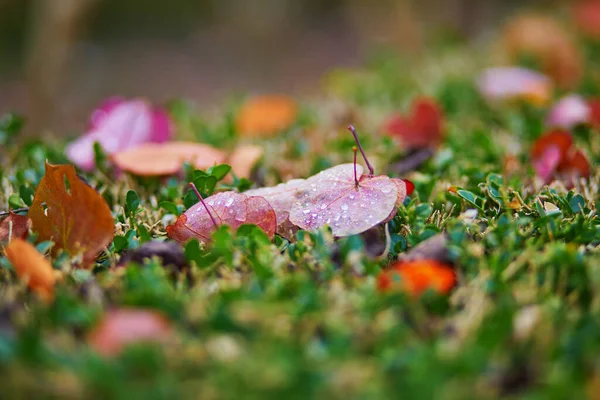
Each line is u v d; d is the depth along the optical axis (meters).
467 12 1.79
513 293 0.44
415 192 0.58
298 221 0.50
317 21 2.96
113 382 0.38
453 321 0.43
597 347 0.41
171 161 0.61
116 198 0.59
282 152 0.71
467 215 0.50
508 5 2.01
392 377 0.39
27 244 0.45
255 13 2.74
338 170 0.52
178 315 0.42
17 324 0.43
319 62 2.65
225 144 0.75
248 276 0.46
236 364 0.39
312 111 0.87
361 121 0.80
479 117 0.82
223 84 2.49
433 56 1.14
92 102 2.19
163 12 2.85
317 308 0.42
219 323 0.41
